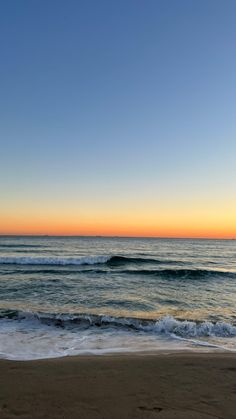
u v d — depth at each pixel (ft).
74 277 62.54
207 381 14.85
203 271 72.02
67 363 17.46
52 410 11.60
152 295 45.70
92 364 17.26
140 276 66.49
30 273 67.15
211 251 179.83
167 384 14.42
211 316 33.88
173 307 38.17
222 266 97.60
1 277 60.59
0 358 18.65
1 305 35.94
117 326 27.73
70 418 10.98
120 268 79.82
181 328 27.32
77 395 13.03
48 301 39.40
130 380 14.87
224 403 12.45
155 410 11.73
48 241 268.00
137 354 20.11
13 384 14.15
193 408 11.96
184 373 15.93
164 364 17.35
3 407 11.80
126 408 11.87
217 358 18.63
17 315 30.45
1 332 25.29
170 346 22.59
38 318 29.53
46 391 13.41
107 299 41.57
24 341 22.91
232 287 56.49
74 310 34.50
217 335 26.09
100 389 13.70
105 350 21.15
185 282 61.31
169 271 71.56
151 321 29.30
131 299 42.01
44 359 18.45
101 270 72.95
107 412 11.50
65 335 24.82
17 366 16.85
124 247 199.93
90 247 188.65
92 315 30.94
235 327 27.68
